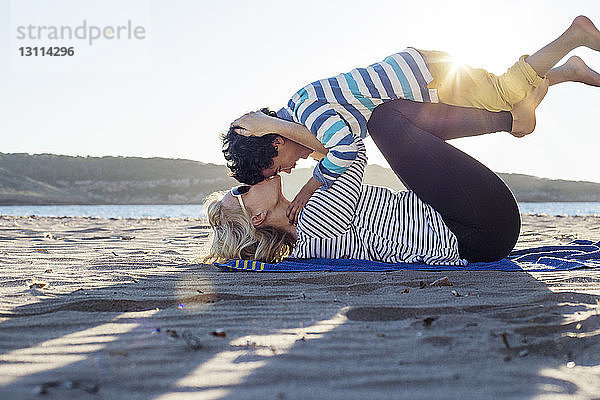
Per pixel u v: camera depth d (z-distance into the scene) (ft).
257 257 10.44
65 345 5.08
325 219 10.13
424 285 7.91
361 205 10.27
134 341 5.19
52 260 11.23
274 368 4.43
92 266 10.32
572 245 12.34
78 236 18.45
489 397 3.87
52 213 86.99
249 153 9.87
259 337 5.30
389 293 7.48
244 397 3.86
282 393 3.93
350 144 9.52
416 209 10.11
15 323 5.90
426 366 4.47
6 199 253.65
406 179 9.93
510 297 7.01
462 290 7.58
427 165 9.61
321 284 8.32
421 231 10.00
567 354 4.79
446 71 10.12
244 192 10.53
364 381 4.16
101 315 6.28
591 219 29.81
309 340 5.18
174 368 4.44
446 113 9.99
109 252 13.02
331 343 5.08
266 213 10.52
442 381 4.16
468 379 4.19
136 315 6.26
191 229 23.06
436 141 9.59
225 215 10.73
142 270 9.89
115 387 4.06
